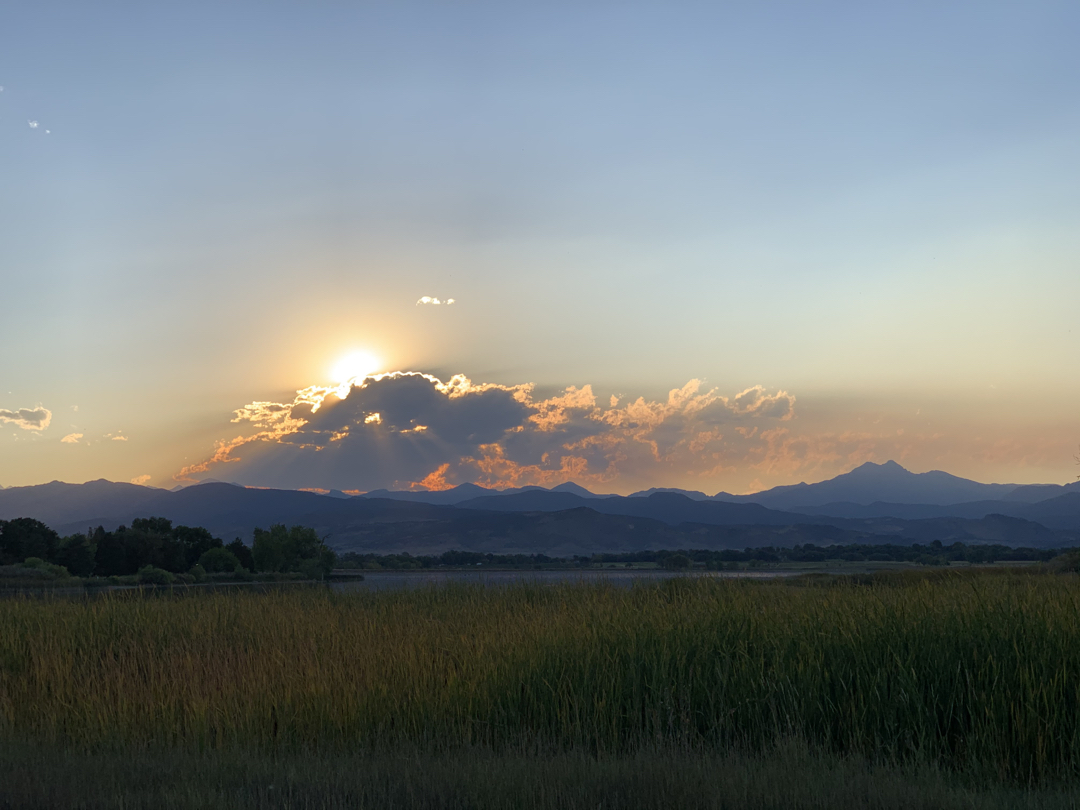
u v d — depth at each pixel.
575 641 10.80
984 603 10.50
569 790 6.50
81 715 9.82
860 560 159.00
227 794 6.59
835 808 6.29
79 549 99.62
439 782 6.82
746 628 10.95
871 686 8.98
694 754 7.93
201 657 12.69
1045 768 7.81
